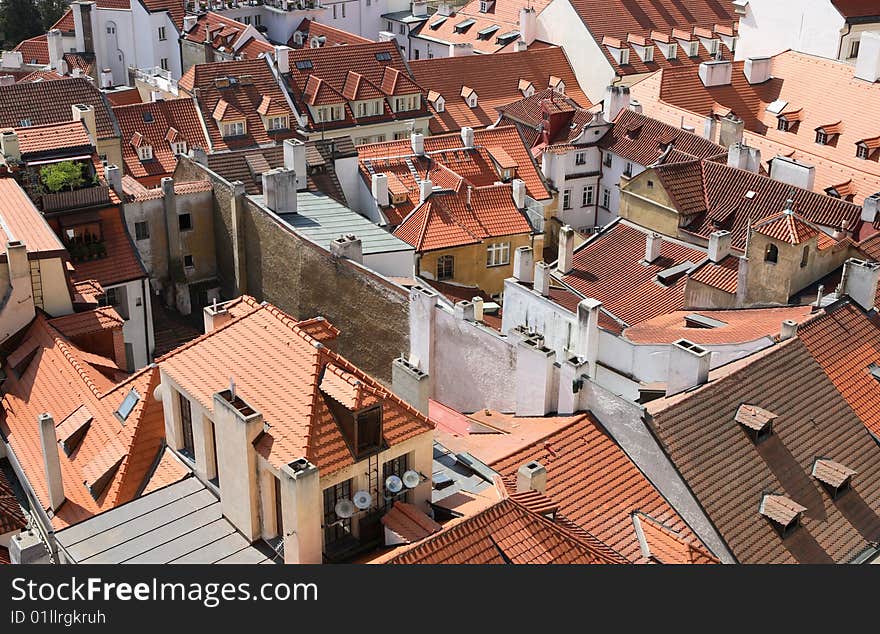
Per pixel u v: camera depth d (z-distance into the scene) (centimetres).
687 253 7425
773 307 6309
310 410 3625
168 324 7094
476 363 5453
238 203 6888
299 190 7475
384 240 6650
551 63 12481
